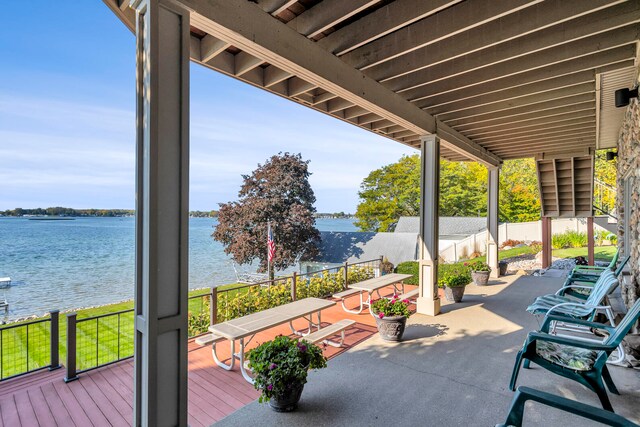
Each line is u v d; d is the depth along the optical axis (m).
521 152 7.61
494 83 3.92
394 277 5.78
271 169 17.22
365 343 3.91
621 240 5.93
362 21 2.86
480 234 15.41
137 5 1.97
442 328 4.39
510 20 2.77
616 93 3.41
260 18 2.46
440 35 2.77
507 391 2.74
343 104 4.59
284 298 6.04
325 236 19.25
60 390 2.99
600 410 1.62
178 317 2.01
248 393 2.87
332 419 2.40
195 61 3.06
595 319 4.03
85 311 12.51
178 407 2.02
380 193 22.28
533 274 8.63
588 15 2.75
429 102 4.41
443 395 2.70
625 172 4.98
